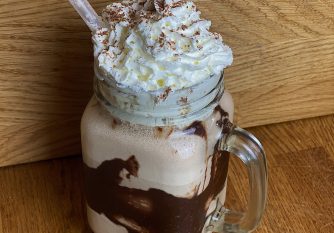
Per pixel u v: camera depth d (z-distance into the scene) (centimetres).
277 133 33
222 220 27
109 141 23
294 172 31
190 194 24
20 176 31
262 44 30
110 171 24
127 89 21
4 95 29
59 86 29
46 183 30
